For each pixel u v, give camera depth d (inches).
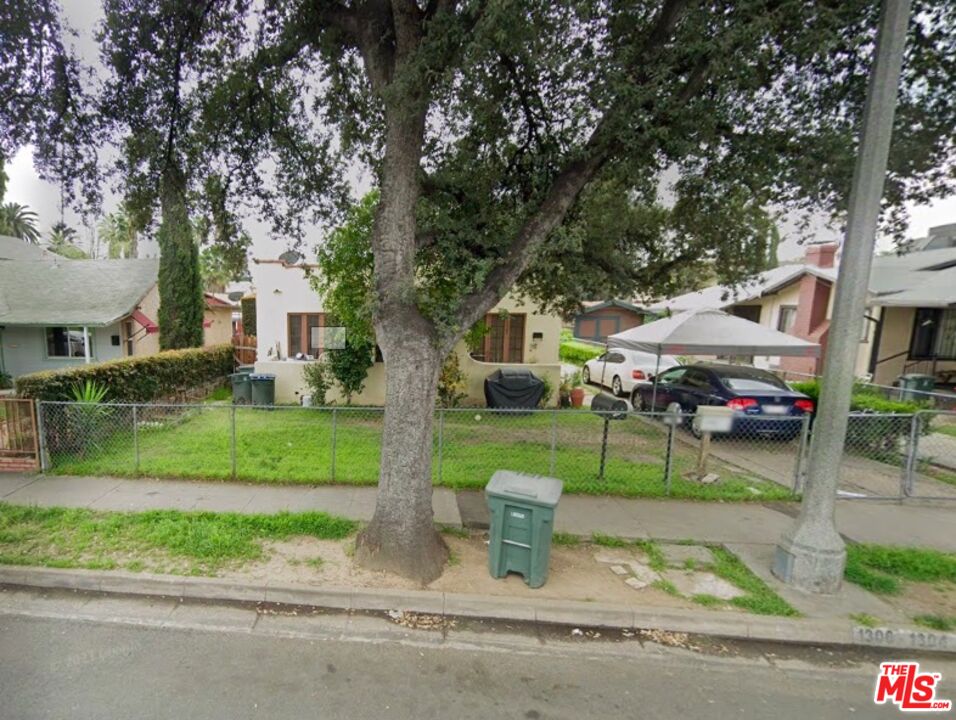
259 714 106.7
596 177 207.0
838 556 157.4
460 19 144.9
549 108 205.2
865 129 147.1
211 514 201.0
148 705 108.2
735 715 111.7
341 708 109.6
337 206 279.9
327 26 198.4
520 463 286.4
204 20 220.1
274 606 150.6
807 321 593.9
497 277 169.9
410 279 163.5
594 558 179.0
